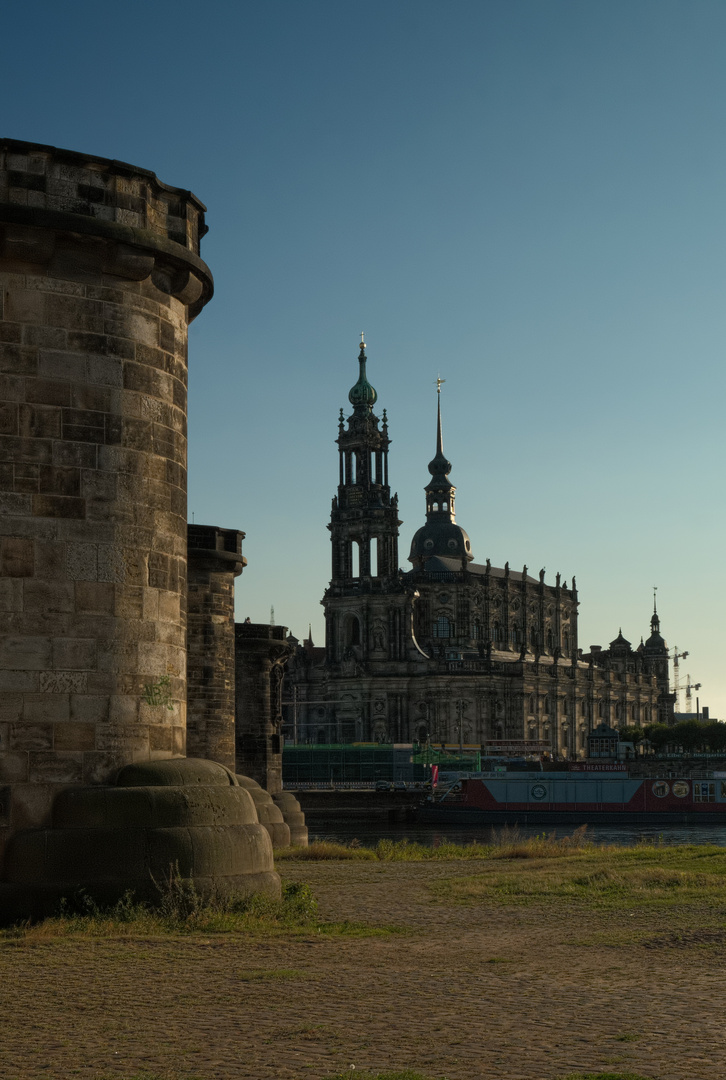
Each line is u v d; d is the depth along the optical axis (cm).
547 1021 1522
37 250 2545
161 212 2755
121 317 2661
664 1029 1470
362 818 16175
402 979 1814
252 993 1705
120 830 2420
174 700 2691
